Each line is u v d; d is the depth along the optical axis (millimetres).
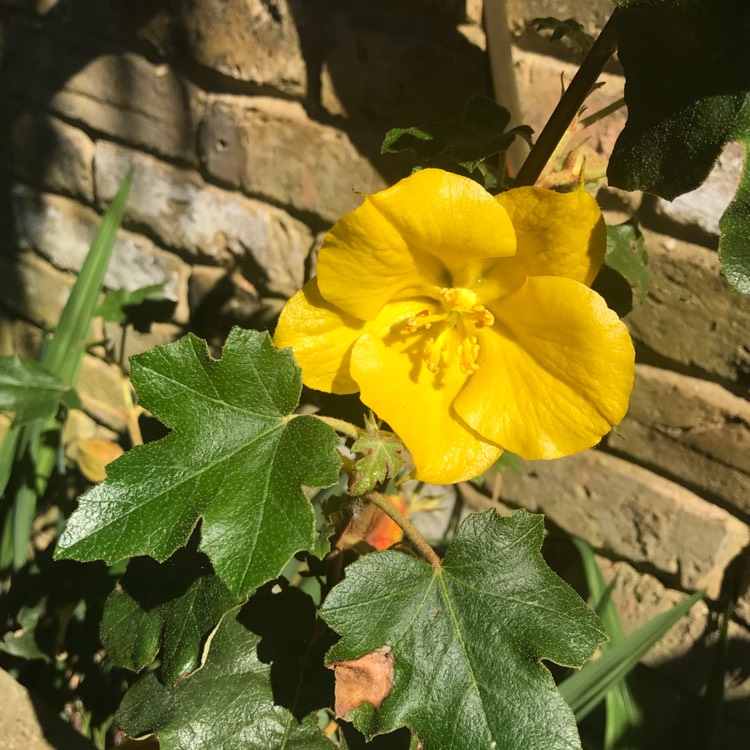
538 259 153
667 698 293
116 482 147
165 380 152
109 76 318
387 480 171
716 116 127
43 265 398
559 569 302
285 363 154
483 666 155
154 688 191
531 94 236
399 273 163
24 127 360
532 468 292
